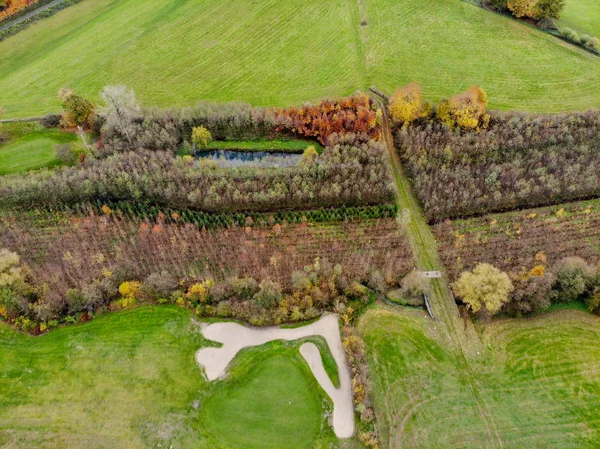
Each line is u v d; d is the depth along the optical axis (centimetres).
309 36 12250
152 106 10394
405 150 9531
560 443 6222
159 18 12938
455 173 8925
